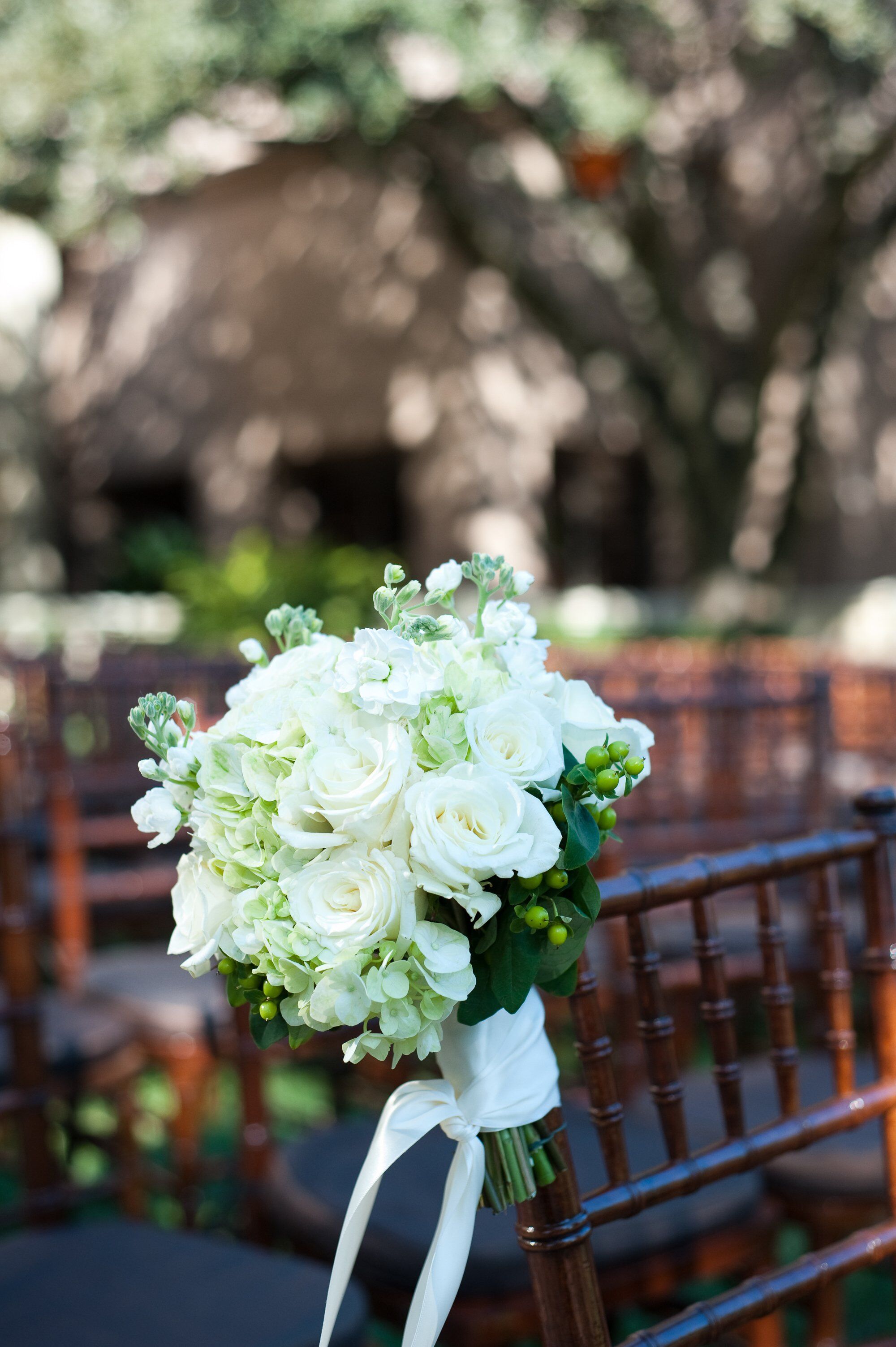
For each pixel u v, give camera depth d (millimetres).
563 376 12094
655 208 10586
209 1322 1467
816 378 11477
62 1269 1608
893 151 10273
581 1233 1125
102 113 8211
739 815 3574
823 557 12469
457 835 935
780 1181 1951
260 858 982
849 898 3395
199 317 13430
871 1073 2244
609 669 4008
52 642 7730
